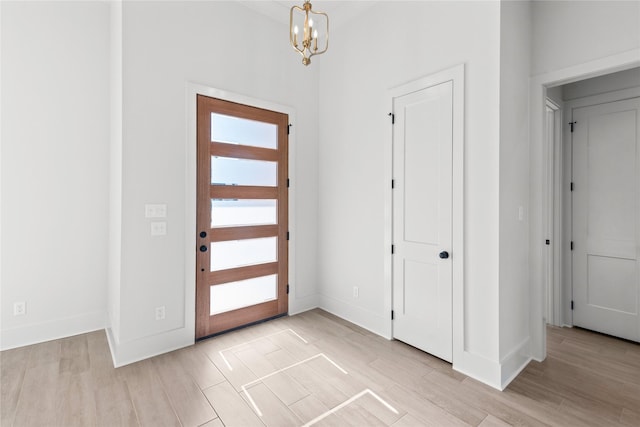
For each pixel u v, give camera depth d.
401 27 2.71
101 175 3.02
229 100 2.93
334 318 3.35
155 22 2.50
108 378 2.18
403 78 2.71
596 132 2.97
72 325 2.88
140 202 2.44
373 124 2.99
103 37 3.02
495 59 2.10
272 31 3.26
